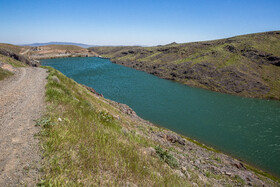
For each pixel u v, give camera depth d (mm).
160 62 159250
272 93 80312
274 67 102938
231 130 39531
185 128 38531
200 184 9289
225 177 13984
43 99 11609
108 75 101375
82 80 78500
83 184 4770
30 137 6375
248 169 23422
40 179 4484
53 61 159250
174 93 73625
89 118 10711
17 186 4121
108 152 6926
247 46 129500
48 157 5391
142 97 60844
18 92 13078
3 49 49781
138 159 7715
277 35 136750
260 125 43594
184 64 131125
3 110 8992
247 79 92688
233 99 72625
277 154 30047
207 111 52469
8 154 5223
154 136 19031
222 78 98250
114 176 5762
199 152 22109
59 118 8531
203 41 199125
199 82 100812
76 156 5887
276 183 20078
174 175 8047
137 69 154125
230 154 29344
